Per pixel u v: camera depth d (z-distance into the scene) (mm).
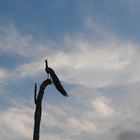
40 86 30234
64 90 30297
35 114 29984
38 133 29812
